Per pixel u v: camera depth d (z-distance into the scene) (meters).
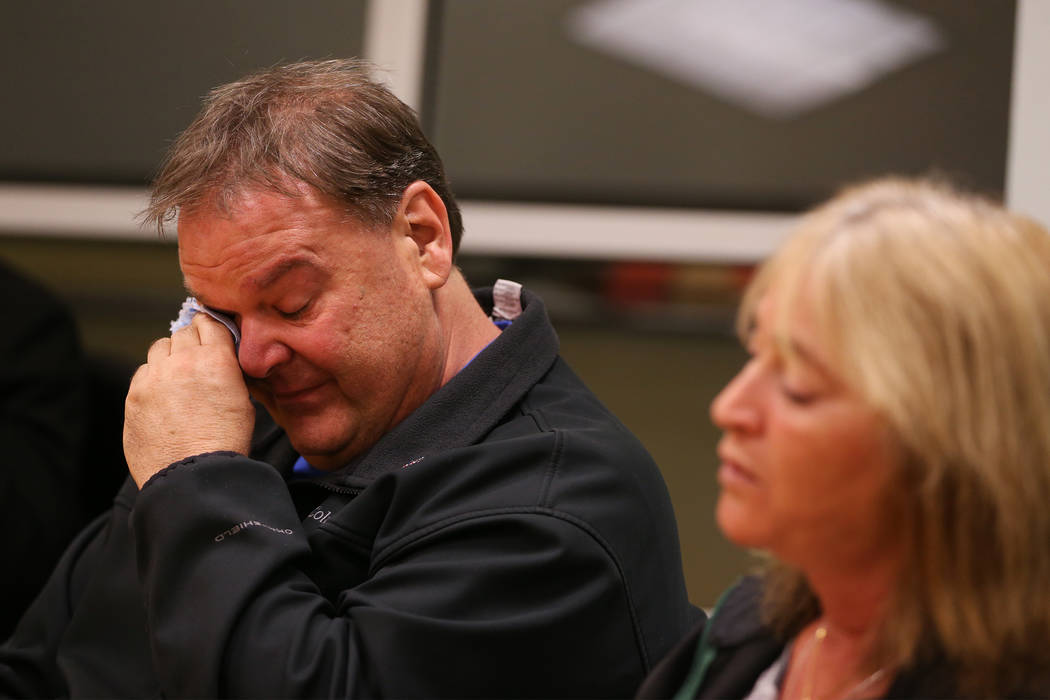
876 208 3.07
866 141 8.92
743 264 9.10
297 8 9.99
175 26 10.27
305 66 5.11
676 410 9.17
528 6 9.59
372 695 4.13
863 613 3.27
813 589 3.45
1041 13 7.75
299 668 4.10
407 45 9.68
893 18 8.89
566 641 4.37
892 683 3.14
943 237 2.93
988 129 8.66
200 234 4.60
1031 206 7.68
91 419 8.84
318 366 4.66
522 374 5.04
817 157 9.02
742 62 9.20
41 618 5.38
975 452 2.81
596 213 9.41
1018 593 2.92
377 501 4.64
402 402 4.93
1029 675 2.99
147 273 10.42
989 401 2.83
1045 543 2.92
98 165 10.42
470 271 9.70
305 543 4.45
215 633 4.15
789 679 3.56
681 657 3.87
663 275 9.29
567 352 9.46
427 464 4.58
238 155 4.58
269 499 4.54
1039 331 2.88
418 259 4.88
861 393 2.86
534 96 9.56
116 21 10.44
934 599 2.99
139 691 4.92
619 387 9.32
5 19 10.62
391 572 4.39
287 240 4.52
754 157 9.15
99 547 5.50
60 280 10.59
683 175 9.27
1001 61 8.65
